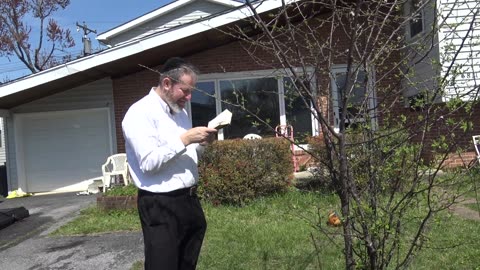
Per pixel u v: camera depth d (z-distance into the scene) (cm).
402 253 399
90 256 569
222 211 744
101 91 1344
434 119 287
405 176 298
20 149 1388
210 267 484
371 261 297
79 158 1402
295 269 466
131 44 1110
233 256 512
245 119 1240
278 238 558
